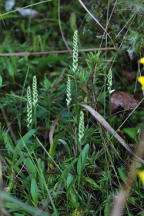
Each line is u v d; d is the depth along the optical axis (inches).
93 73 37.9
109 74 35.2
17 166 32.5
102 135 35.0
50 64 47.6
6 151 35.7
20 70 45.0
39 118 40.1
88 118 38.6
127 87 41.6
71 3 51.7
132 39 39.2
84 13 49.4
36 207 30.6
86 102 37.4
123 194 26.4
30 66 45.4
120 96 39.3
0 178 31.6
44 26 52.3
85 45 47.5
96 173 34.6
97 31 42.9
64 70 42.4
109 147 35.8
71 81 40.0
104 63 40.9
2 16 44.4
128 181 28.4
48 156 34.9
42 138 38.8
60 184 31.7
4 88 44.4
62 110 37.7
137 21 40.3
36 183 32.0
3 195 26.7
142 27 39.9
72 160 34.9
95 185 32.8
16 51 48.6
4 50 47.7
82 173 33.3
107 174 33.5
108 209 30.8
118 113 39.1
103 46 43.9
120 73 43.1
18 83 45.3
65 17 52.7
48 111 39.3
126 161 35.1
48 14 53.1
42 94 41.3
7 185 33.3
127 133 35.6
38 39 49.1
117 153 34.4
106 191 33.1
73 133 36.2
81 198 32.2
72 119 37.5
